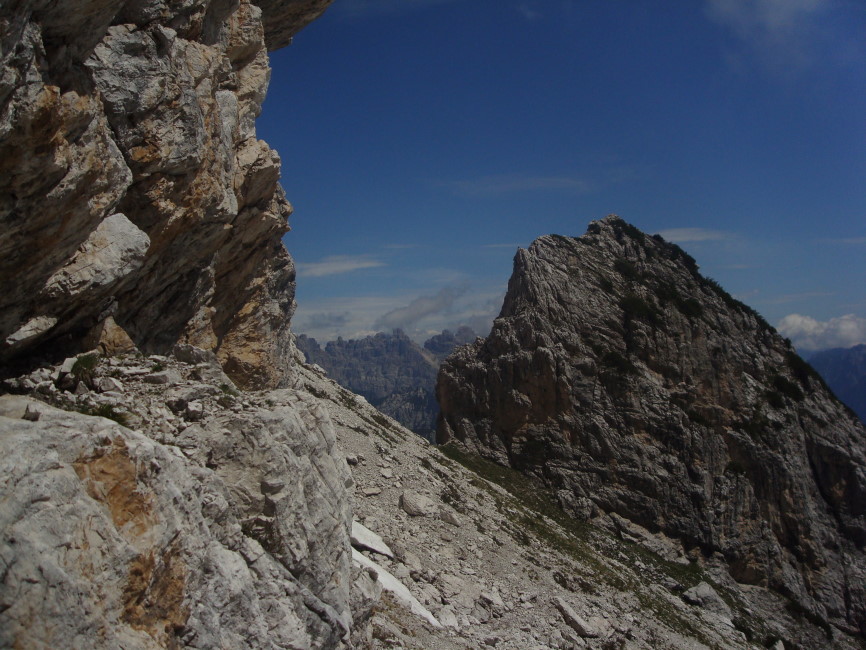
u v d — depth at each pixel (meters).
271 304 38.12
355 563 21.23
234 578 13.62
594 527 72.19
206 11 24.25
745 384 84.00
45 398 15.04
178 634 12.18
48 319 16.05
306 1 37.69
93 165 14.93
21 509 10.17
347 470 20.16
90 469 11.54
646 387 80.69
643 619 45.09
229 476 15.54
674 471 76.31
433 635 26.34
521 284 90.00
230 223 26.33
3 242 13.56
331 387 65.44
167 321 25.33
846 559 75.00
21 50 12.23
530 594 37.84
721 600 63.00
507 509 55.31
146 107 18.86
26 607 9.69
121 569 11.12
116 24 18.06
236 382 35.44
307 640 14.92
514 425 80.44
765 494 77.19
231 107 25.98
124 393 16.19
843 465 80.19
